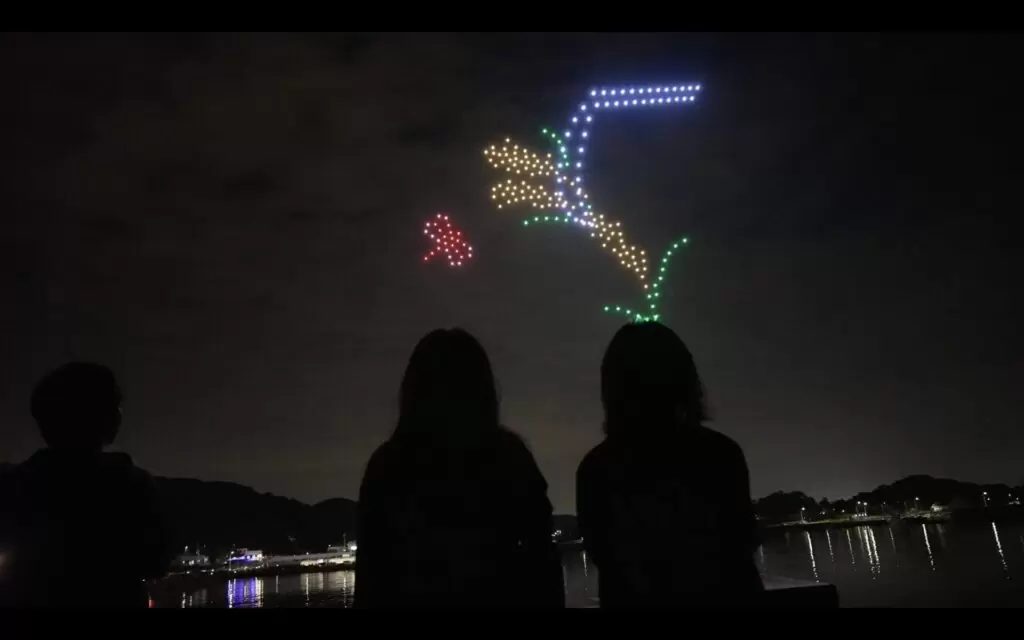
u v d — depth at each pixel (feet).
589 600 12.43
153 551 11.50
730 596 9.19
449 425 9.59
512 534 9.32
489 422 9.89
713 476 9.59
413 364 10.03
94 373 11.68
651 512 9.53
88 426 11.42
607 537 9.74
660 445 9.85
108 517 11.01
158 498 11.87
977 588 109.91
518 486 9.47
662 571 9.33
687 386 10.23
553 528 9.74
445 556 8.96
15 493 10.80
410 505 9.16
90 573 10.72
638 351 10.16
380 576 9.05
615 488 9.79
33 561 10.51
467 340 10.16
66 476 11.01
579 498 10.23
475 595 8.90
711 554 9.30
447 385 9.75
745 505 9.62
